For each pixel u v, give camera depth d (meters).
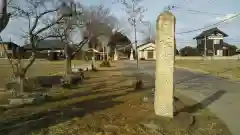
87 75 21.44
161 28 7.09
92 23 19.78
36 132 5.75
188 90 13.18
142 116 7.18
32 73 21.69
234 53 59.72
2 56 41.44
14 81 12.09
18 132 5.75
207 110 8.56
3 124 6.40
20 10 13.65
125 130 6.01
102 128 6.13
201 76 20.62
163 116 7.05
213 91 12.84
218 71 24.41
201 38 60.84
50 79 16.42
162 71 7.13
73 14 14.20
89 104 8.99
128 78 18.91
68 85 13.76
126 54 67.00
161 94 7.14
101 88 13.39
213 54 57.19
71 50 17.67
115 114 7.47
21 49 13.80
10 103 8.99
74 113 7.57
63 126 6.22
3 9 8.74
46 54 53.16
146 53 60.41
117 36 37.91
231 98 10.86
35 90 12.27
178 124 6.53
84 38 19.47
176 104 9.06
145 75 21.48
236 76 19.66
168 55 7.07
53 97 10.46
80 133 5.73
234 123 6.99
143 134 5.80
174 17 7.02
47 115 7.33
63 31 17.02
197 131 6.26
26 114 7.46
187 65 34.31
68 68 17.34
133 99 9.89
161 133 5.93
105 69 28.97
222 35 58.31
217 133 6.14
